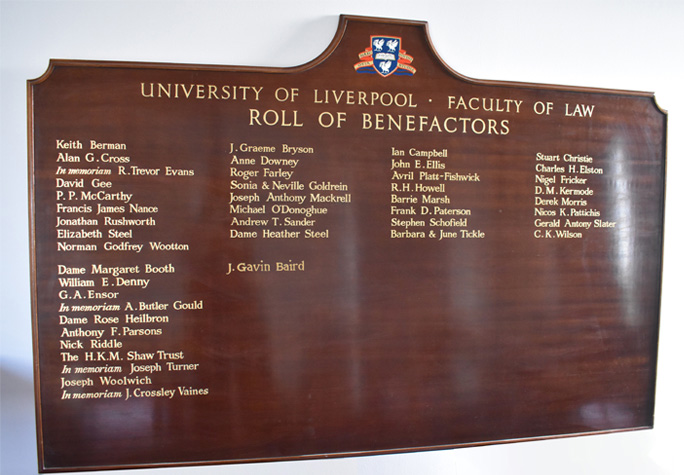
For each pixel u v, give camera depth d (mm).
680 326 1270
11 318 1084
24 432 1094
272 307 1111
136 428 1090
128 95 1062
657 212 1246
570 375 1225
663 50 1266
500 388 1196
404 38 1141
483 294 1182
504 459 1251
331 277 1125
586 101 1207
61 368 1064
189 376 1096
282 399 1122
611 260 1231
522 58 1217
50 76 1039
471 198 1171
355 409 1143
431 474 1228
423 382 1165
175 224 1080
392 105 1138
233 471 1161
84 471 1074
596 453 1279
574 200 1209
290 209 1110
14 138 1075
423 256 1156
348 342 1135
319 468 1185
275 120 1102
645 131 1233
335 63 1118
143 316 1080
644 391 1262
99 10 1080
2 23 1062
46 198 1047
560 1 1225
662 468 1292
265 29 1123
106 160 1059
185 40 1103
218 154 1088
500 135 1178
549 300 1208
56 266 1055
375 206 1137
